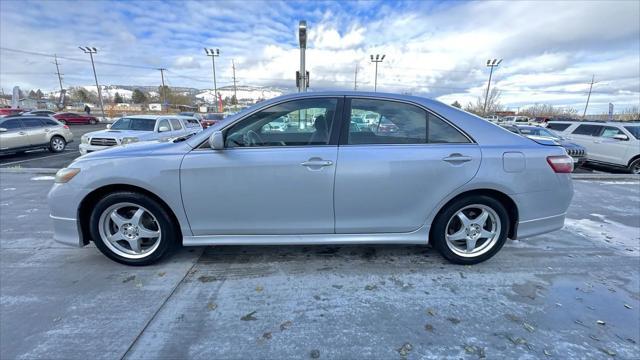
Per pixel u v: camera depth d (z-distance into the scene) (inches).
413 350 80.8
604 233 157.4
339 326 89.0
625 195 236.2
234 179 108.3
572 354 79.7
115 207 114.0
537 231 119.1
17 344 81.0
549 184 116.0
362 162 108.3
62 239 114.3
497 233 118.7
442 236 117.9
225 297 101.3
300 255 128.7
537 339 84.7
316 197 110.0
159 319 91.0
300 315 93.4
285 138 110.8
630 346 82.5
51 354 78.0
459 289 106.7
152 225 118.0
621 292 106.3
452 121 113.5
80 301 98.5
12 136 450.3
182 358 77.7
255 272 115.9
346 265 121.3
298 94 112.9
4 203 198.5
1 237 145.5
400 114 113.1
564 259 129.0
